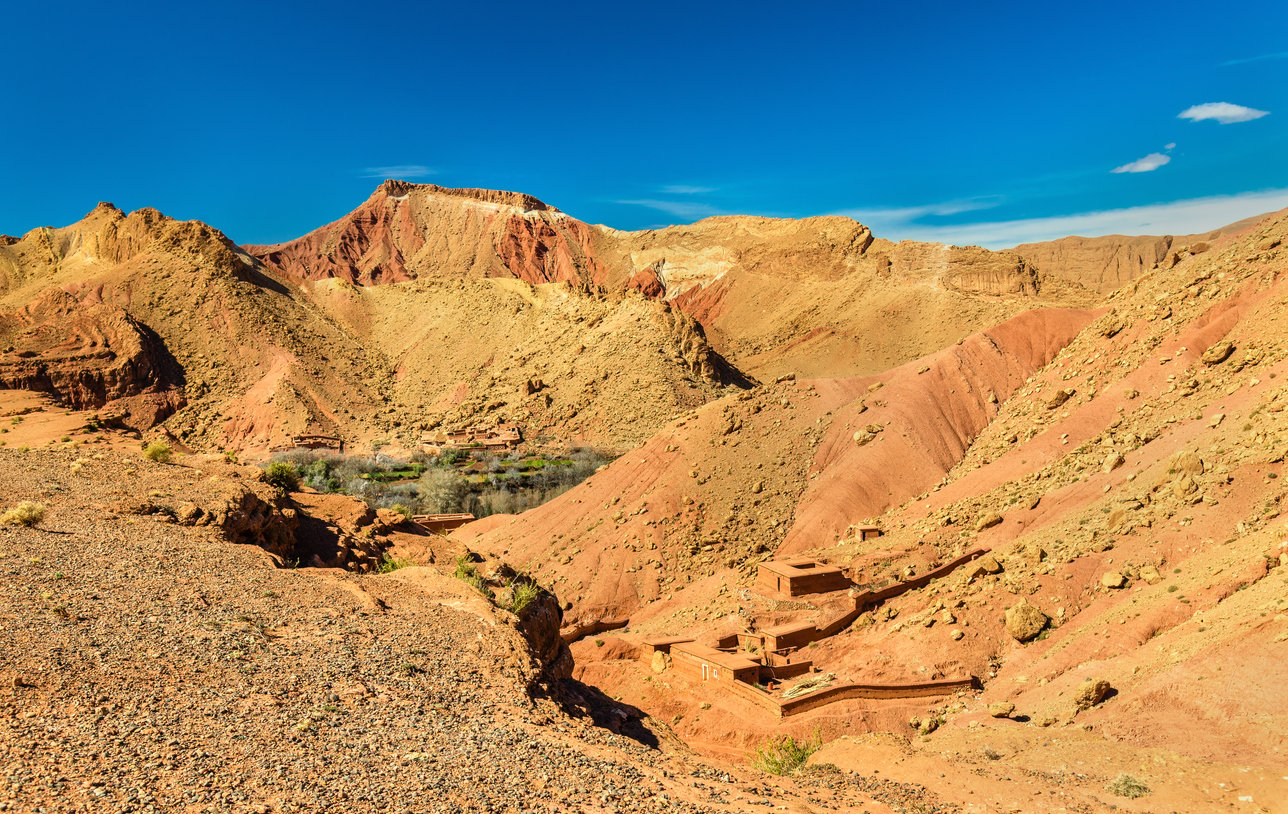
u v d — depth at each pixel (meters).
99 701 13.98
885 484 79.44
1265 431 45.31
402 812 12.18
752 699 46.34
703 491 82.81
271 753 13.39
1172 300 75.25
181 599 20.56
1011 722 35.38
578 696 25.39
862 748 33.06
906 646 46.72
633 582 74.44
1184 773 25.30
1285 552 34.56
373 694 17.14
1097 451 61.06
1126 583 42.31
